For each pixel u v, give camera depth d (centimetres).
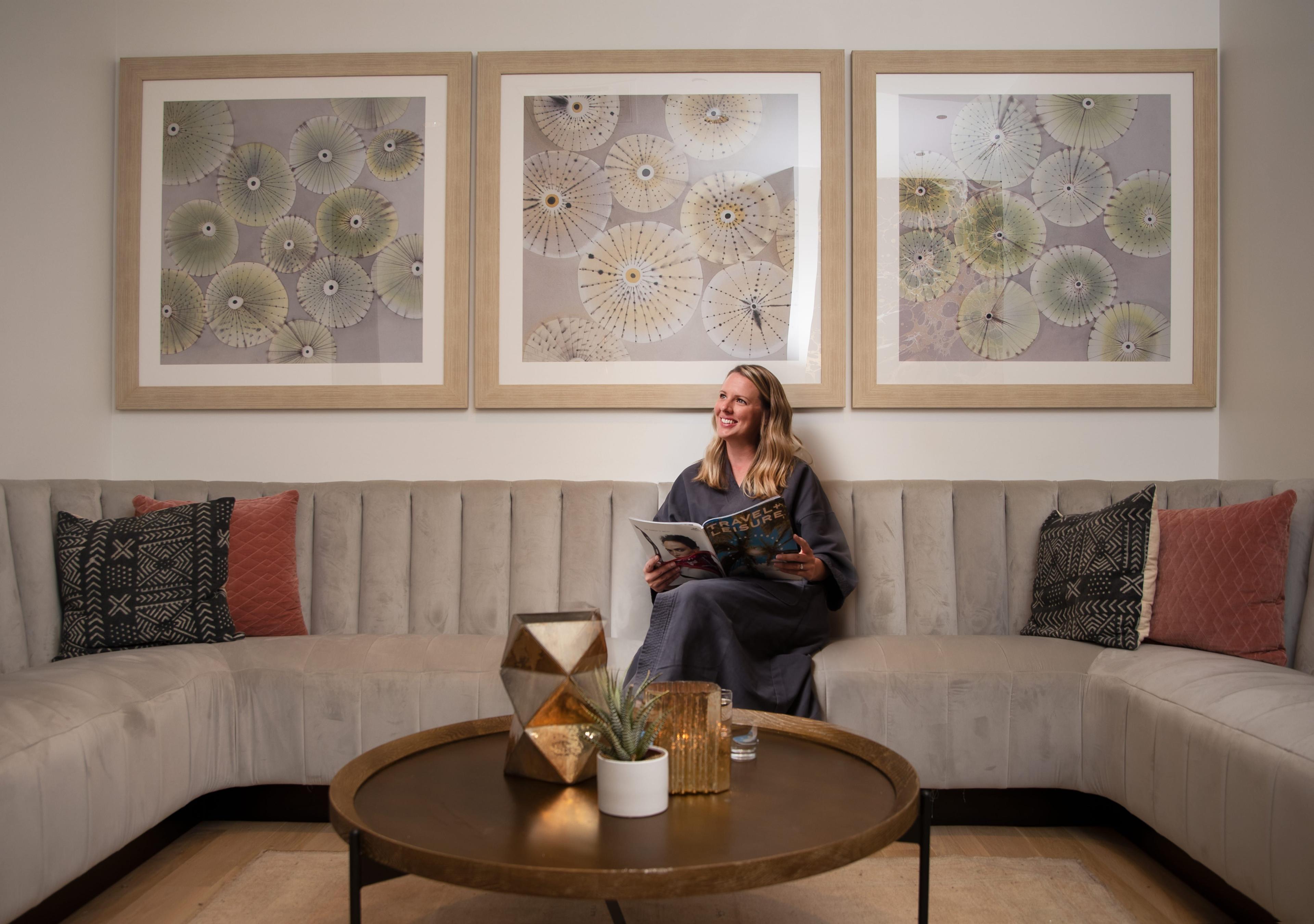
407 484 255
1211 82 274
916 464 275
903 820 114
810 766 141
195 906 166
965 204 276
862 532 249
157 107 280
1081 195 275
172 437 279
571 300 277
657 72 278
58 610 214
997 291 275
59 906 158
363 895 169
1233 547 201
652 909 163
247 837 202
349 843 109
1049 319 274
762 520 204
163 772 177
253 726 204
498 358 276
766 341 275
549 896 97
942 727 204
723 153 277
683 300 276
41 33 252
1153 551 214
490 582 245
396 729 204
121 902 167
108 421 278
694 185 277
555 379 276
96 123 274
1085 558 221
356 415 279
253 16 282
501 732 158
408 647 214
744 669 199
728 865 98
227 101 280
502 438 278
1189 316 273
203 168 280
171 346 278
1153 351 273
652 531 207
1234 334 266
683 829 113
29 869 138
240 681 205
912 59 276
